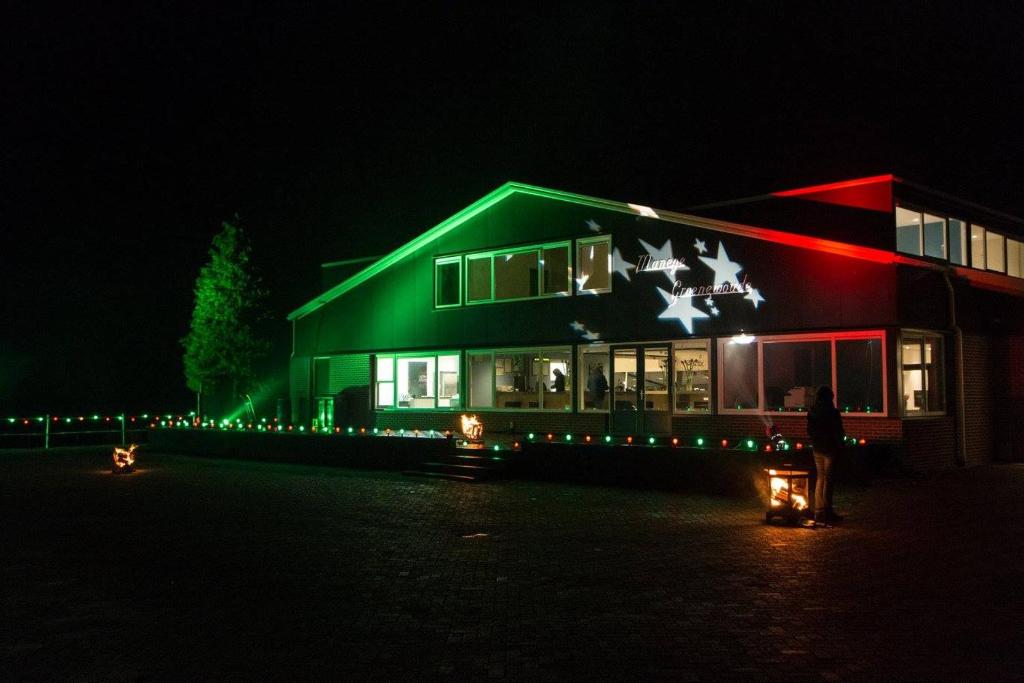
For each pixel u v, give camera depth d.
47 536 11.81
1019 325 20.73
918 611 7.60
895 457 17.14
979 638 6.81
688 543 10.91
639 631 7.08
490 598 8.23
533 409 23.61
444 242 25.78
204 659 6.50
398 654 6.55
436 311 25.88
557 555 10.23
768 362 19.20
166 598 8.37
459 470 18.42
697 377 20.41
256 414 32.81
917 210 19.05
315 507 14.37
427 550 10.60
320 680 6.00
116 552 10.63
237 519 13.15
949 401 18.98
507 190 24.25
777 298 18.97
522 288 23.98
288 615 7.71
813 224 19.61
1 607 8.07
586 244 22.70
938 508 13.47
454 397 25.48
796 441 18.53
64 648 6.80
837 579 8.85
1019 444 20.05
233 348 29.84
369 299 27.62
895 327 17.30
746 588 8.50
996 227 21.91
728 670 6.09
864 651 6.50
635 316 21.52
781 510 12.20
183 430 26.19
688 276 20.56
